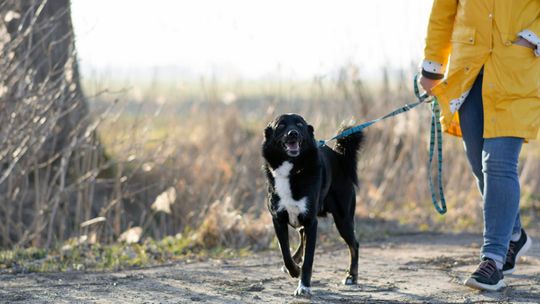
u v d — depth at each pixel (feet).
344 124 22.49
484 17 18.61
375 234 32.12
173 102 42.91
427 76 20.29
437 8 19.92
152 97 40.63
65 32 34.27
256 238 29.43
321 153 20.85
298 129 19.45
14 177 29.45
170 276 22.36
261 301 18.53
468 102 19.33
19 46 30.53
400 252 27.25
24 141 28.17
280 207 19.88
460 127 19.79
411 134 39.60
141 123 36.06
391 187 39.34
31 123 28.09
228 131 41.16
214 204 30.71
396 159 41.55
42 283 21.47
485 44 18.67
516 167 19.01
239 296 19.19
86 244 27.81
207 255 26.99
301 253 22.62
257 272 23.07
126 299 18.94
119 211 31.01
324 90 38.52
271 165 19.92
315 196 19.74
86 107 35.19
